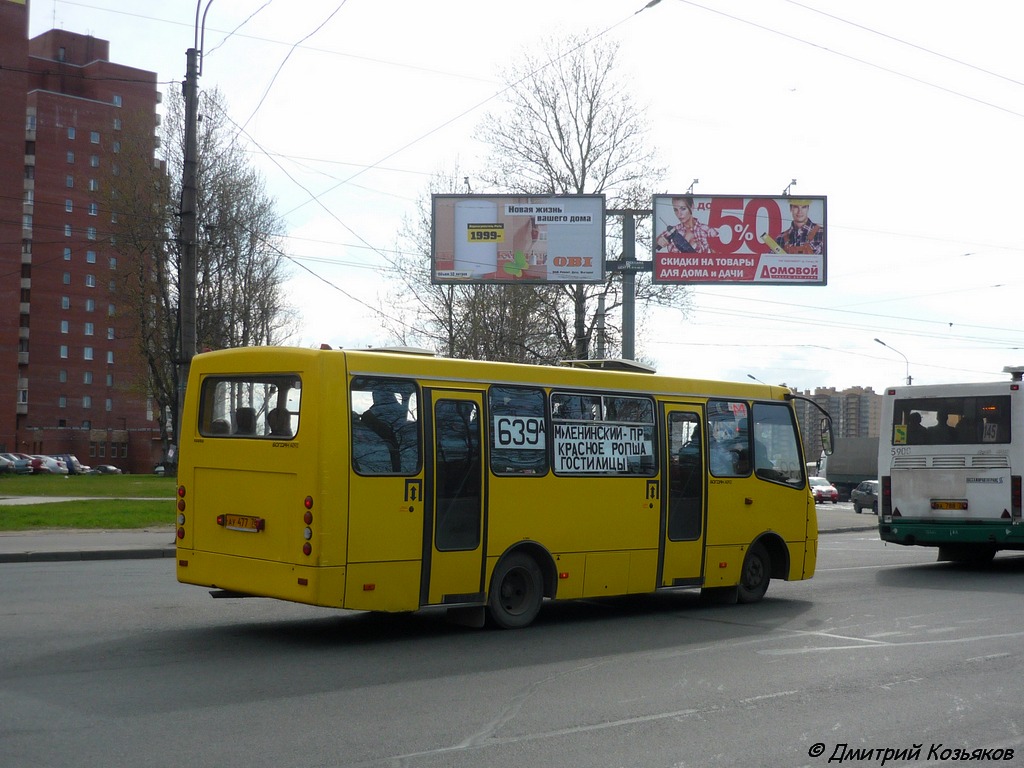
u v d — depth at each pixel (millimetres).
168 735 6512
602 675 8711
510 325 37219
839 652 9953
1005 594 14930
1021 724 7211
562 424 11586
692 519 12891
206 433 10422
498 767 5996
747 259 30922
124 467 97625
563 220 30531
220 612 11711
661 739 6680
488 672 8758
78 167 94125
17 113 84688
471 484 10648
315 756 6121
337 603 9508
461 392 10672
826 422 14352
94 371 95625
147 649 9398
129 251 50031
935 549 24891
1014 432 17922
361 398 9852
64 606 11812
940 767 6215
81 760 5949
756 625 11734
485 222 30453
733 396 13641
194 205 21094
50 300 93188
